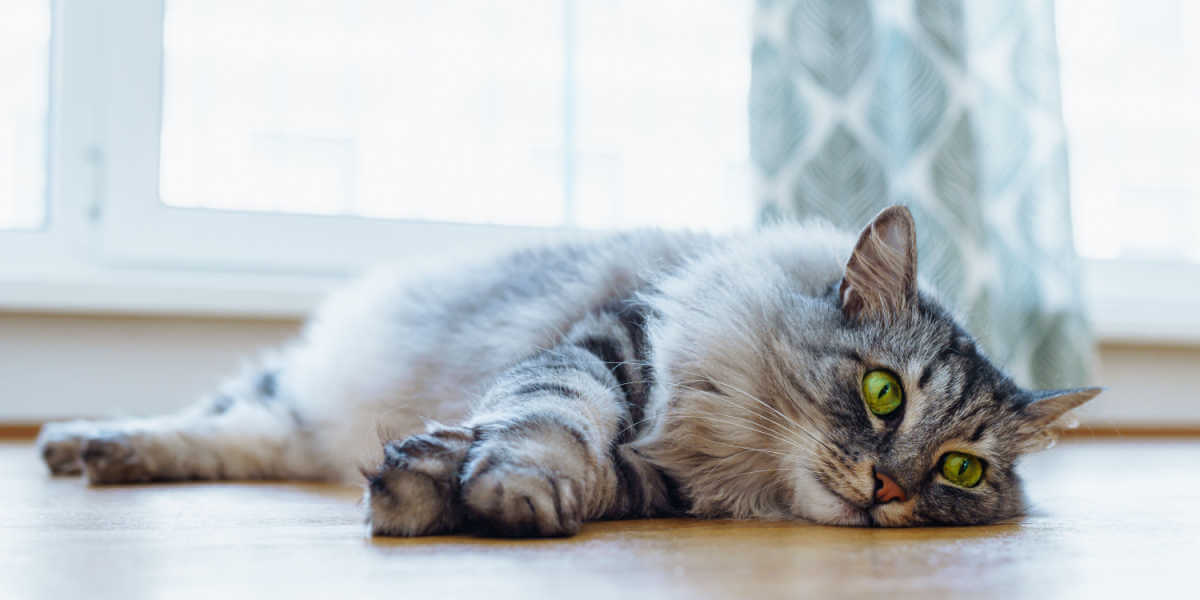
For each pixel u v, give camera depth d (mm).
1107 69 3266
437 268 1842
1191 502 1560
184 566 881
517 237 2262
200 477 1728
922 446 1261
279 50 2791
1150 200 3314
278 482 1746
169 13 2727
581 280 1599
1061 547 1096
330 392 1800
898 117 2525
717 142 2975
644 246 1677
